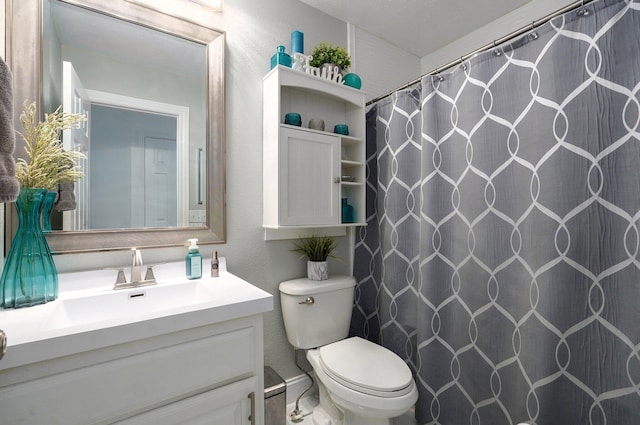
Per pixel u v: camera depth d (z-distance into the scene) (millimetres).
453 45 2139
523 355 1167
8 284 863
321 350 1413
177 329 791
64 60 1085
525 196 1165
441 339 1444
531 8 1730
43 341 638
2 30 980
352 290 1654
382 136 1776
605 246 982
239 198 1470
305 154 1505
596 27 996
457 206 1397
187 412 824
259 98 1530
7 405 618
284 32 1631
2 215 949
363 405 1138
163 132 1268
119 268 1145
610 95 968
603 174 984
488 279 1286
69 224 1078
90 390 697
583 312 1022
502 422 1241
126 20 1200
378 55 2074
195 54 1345
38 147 938
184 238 1304
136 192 1206
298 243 1682
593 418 998
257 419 957
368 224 1876
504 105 1229
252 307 921
